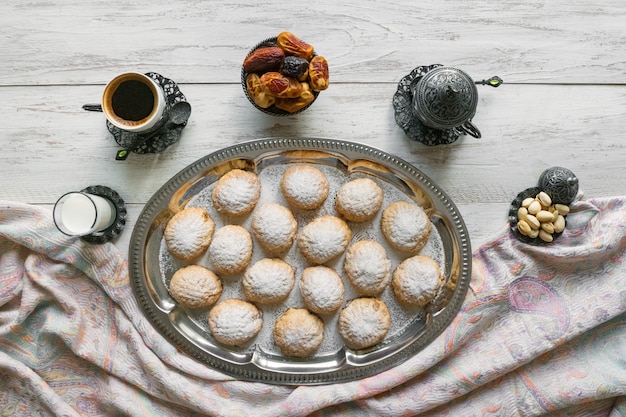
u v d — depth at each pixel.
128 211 0.66
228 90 0.65
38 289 0.67
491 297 0.65
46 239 0.65
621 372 0.66
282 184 0.64
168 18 0.65
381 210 0.66
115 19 0.65
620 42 0.66
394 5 0.65
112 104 0.60
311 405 0.65
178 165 0.66
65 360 0.69
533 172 0.66
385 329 0.64
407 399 0.66
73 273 0.67
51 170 0.66
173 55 0.65
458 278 0.65
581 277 0.67
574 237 0.66
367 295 0.65
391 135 0.66
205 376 0.66
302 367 0.66
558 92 0.66
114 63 0.66
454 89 0.56
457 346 0.66
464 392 0.66
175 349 0.66
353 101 0.65
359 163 0.65
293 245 0.66
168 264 0.66
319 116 0.66
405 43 0.65
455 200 0.66
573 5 0.65
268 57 0.58
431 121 0.59
